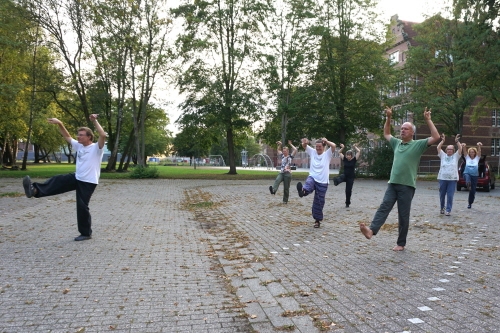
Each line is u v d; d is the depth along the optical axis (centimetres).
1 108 2992
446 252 624
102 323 351
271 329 340
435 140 585
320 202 859
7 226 830
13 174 2870
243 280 481
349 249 647
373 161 3244
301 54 2938
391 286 454
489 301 403
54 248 632
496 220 972
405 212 624
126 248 645
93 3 2666
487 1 2422
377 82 3178
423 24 3091
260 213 1109
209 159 8094
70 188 701
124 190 1847
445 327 340
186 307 393
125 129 3966
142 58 2689
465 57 2631
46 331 333
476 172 1202
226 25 3131
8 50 2723
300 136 3334
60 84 3039
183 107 3219
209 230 838
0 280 466
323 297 419
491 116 4816
